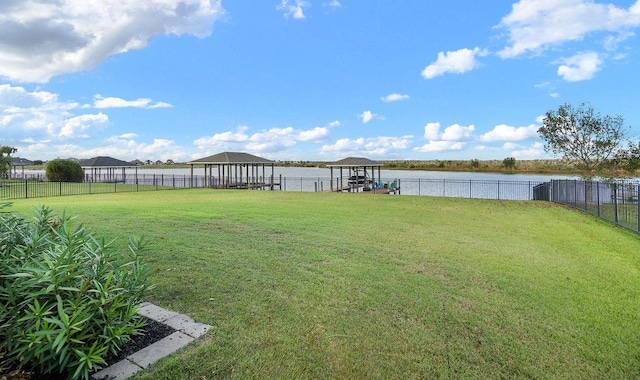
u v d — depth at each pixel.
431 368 2.73
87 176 43.53
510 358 2.91
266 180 47.25
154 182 34.47
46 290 2.29
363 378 2.59
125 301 2.83
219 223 9.59
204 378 2.52
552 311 3.91
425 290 4.49
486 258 6.23
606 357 2.96
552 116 23.80
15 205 13.97
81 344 2.36
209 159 34.38
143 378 2.47
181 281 4.69
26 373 2.35
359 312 3.78
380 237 7.96
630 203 10.31
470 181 29.08
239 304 3.93
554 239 8.39
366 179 37.03
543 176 49.09
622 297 4.41
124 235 7.68
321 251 6.50
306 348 2.99
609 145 22.11
